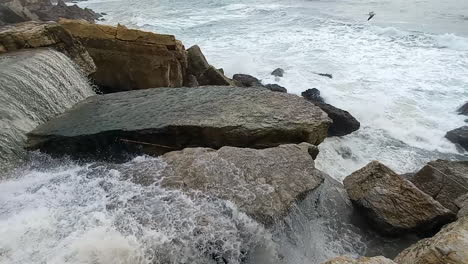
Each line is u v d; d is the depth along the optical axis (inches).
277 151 258.1
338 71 653.9
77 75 399.2
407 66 668.1
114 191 221.5
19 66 330.0
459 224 199.0
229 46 821.2
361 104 531.5
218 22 1091.9
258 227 202.5
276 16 1124.5
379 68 662.5
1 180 245.6
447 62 678.5
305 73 643.5
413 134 470.6
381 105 530.3
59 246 173.8
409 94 563.8
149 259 178.5
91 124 304.2
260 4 1387.8
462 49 737.6
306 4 1325.0
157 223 194.1
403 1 1246.9
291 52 763.4
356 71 652.1
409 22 957.8
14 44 377.1
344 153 435.8
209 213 203.6
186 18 1190.3
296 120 295.3
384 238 251.3
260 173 234.7
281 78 621.0
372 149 445.7
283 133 286.8
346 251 237.3
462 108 511.5
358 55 732.0
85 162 280.5
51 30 396.8
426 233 252.7
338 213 264.4
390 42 802.2
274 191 221.8
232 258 195.0
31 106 315.6
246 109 313.3
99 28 446.3
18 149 279.4
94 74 450.3
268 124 289.1
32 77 330.6
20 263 165.2
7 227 184.5
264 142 287.9
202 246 190.5
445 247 181.2
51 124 309.1
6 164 261.4
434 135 466.3
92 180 235.6
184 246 186.9
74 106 351.6
